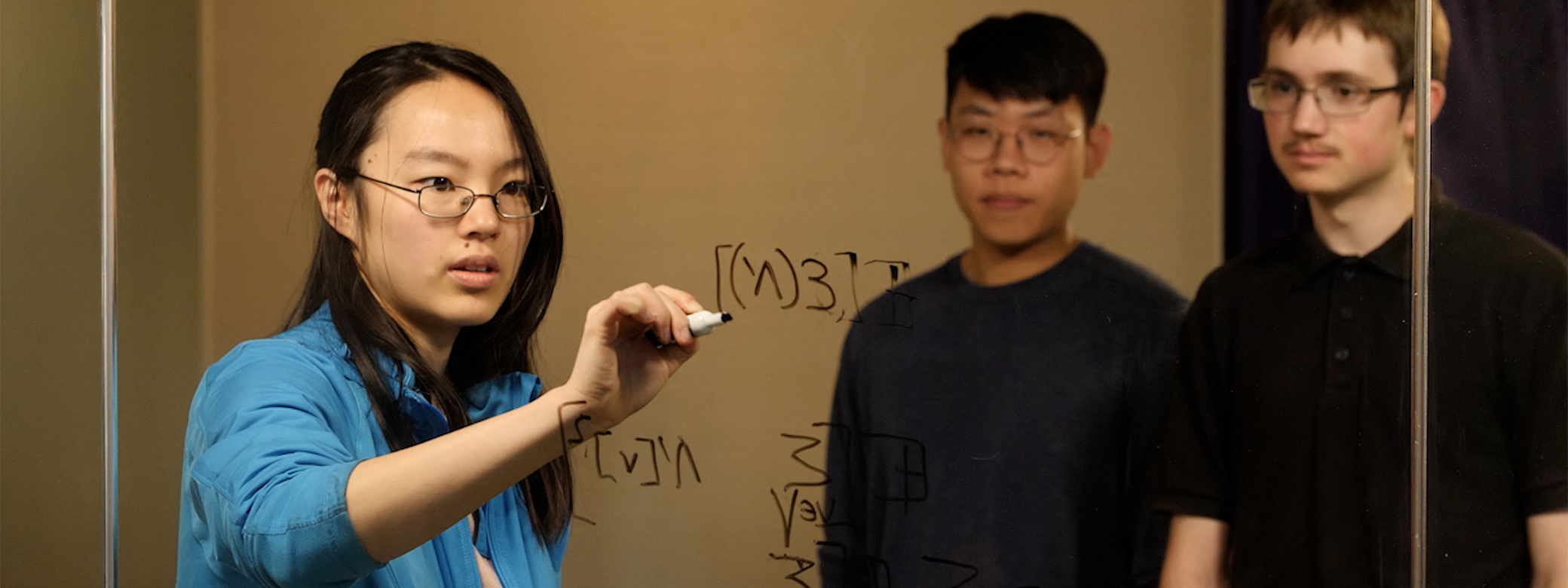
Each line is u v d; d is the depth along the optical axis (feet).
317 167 2.37
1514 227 2.43
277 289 2.56
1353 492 2.43
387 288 2.27
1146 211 2.52
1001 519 2.55
